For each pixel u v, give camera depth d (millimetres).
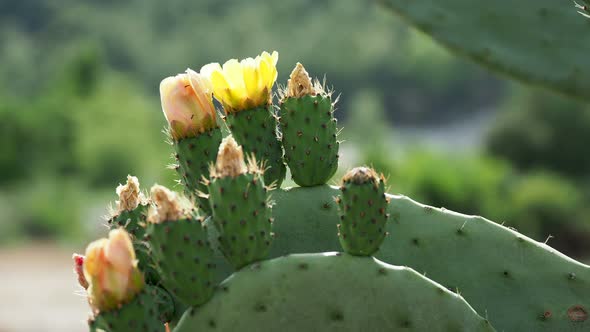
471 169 9680
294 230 1354
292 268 1253
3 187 16312
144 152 17750
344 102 36562
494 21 1848
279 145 1390
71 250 12609
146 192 1390
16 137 17234
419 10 1866
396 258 1373
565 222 9914
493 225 1388
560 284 1377
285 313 1247
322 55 36938
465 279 1373
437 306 1254
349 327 1247
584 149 15375
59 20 37719
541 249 1384
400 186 9523
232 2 39938
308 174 1372
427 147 10242
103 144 17422
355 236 1262
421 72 36188
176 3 39500
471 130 34062
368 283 1252
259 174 1272
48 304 8383
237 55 37094
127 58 37000
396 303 1251
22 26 39000
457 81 36031
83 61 22781
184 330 1255
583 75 1821
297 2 39406
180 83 1353
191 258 1240
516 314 1370
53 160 17359
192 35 37906
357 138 21500
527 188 10062
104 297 1217
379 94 36500
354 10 38281
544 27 1840
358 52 36812
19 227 13648
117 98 21062
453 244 1378
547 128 15625
